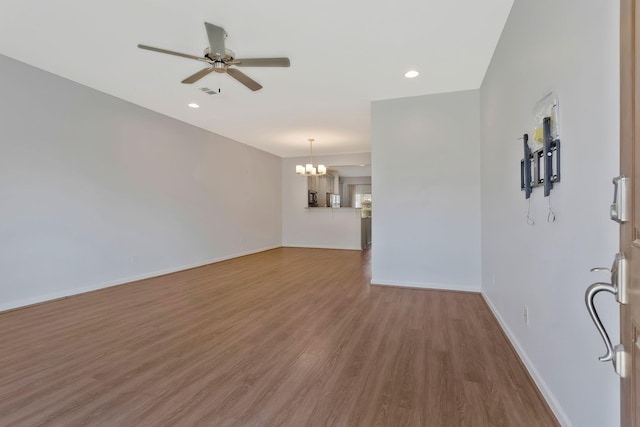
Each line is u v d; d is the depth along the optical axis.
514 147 2.35
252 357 2.29
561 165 1.53
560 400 1.56
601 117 1.17
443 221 4.11
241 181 7.12
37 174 3.52
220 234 6.45
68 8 2.42
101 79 3.75
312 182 8.95
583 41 1.31
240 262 6.33
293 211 8.93
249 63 2.72
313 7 2.38
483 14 2.47
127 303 3.58
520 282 2.22
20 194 3.38
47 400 1.78
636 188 0.70
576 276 1.39
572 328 1.43
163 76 3.65
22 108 3.38
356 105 4.58
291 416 1.64
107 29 2.71
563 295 1.52
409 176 4.24
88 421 1.60
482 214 3.80
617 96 1.07
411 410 1.68
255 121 5.45
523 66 2.11
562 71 1.51
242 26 2.63
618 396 1.08
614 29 1.09
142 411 1.68
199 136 5.86
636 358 0.72
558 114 1.56
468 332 2.71
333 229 8.55
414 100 4.20
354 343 2.51
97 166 4.12
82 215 3.96
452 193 4.07
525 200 2.10
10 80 3.29
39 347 2.45
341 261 6.46
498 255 2.93
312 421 1.60
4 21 2.60
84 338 2.62
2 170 3.25
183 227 5.51
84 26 2.66
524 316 2.13
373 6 2.37
